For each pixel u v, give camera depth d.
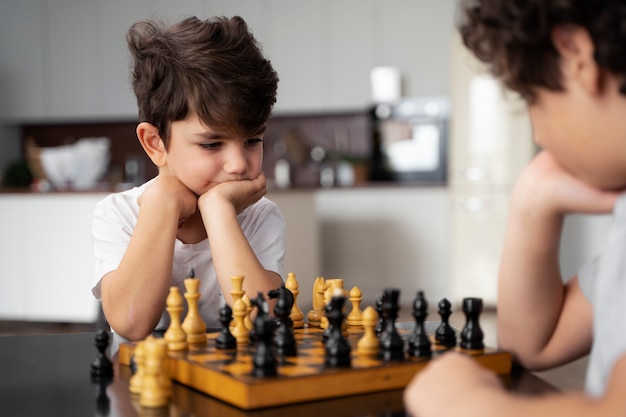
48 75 6.34
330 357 0.74
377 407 0.67
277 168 6.13
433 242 5.50
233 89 1.19
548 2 0.57
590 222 5.25
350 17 5.86
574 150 0.61
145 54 1.26
